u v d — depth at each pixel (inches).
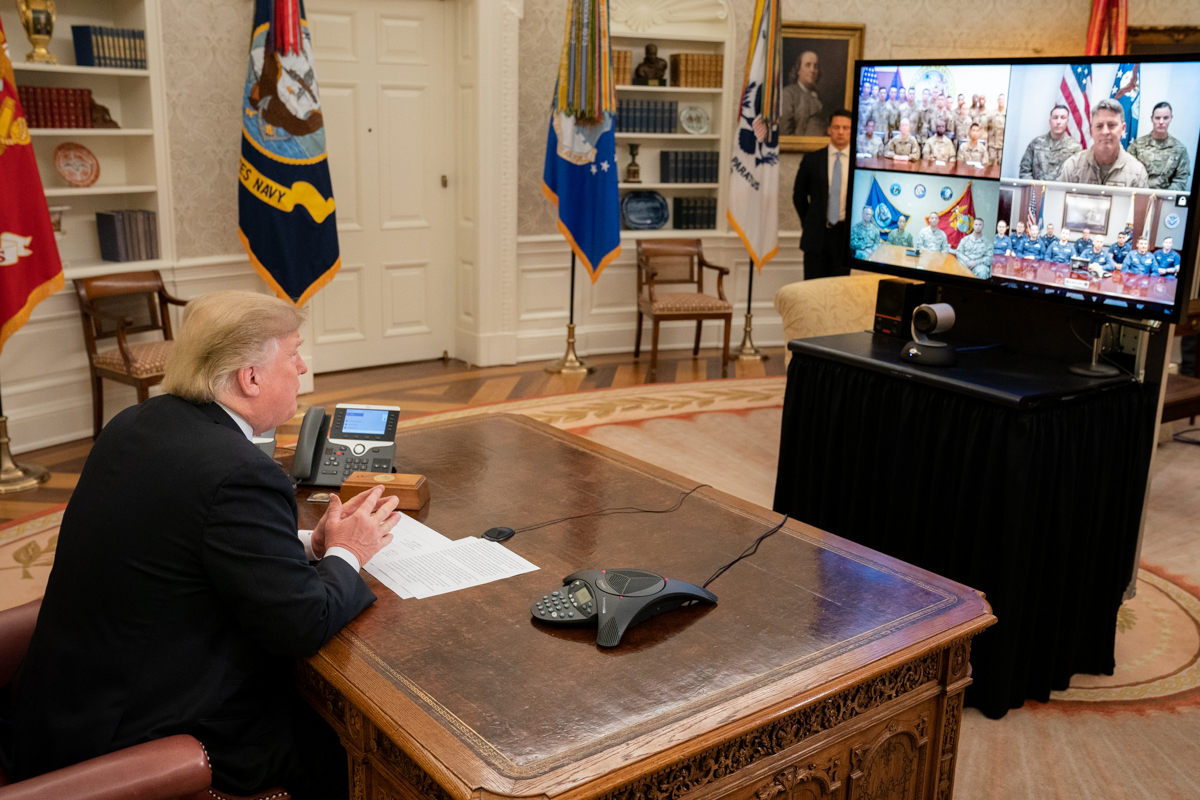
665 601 69.6
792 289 189.0
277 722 68.3
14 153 156.5
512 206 256.4
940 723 72.9
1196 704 114.1
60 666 62.5
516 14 242.8
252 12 210.5
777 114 258.2
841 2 278.4
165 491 62.7
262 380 68.3
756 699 59.5
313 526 83.4
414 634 66.7
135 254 204.4
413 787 58.6
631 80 273.6
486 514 88.6
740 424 216.8
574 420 217.0
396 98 247.6
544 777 51.4
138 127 204.2
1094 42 284.7
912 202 141.6
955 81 131.5
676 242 270.2
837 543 84.1
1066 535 112.3
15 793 51.7
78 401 197.8
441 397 232.8
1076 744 106.0
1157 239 110.0
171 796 54.8
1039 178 122.1
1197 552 155.9
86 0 198.5
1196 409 173.2
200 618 63.8
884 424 127.2
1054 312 127.6
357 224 249.0
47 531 153.2
